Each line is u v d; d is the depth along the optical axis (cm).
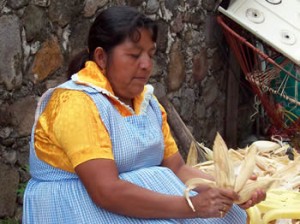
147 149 185
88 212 176
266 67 447
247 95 517
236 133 511
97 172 170
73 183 179
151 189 182
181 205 174
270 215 211
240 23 446
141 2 398
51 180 182
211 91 485
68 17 341
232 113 505
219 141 181
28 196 186
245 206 181
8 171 315
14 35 308
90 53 187
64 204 178
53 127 175
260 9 457
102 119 175
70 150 171
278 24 449
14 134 317
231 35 449
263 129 515
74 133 171
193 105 464
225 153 179
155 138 188
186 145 307
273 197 223
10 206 319
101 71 184
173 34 431
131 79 181
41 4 322
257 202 180
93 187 170
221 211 174
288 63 440
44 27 326
